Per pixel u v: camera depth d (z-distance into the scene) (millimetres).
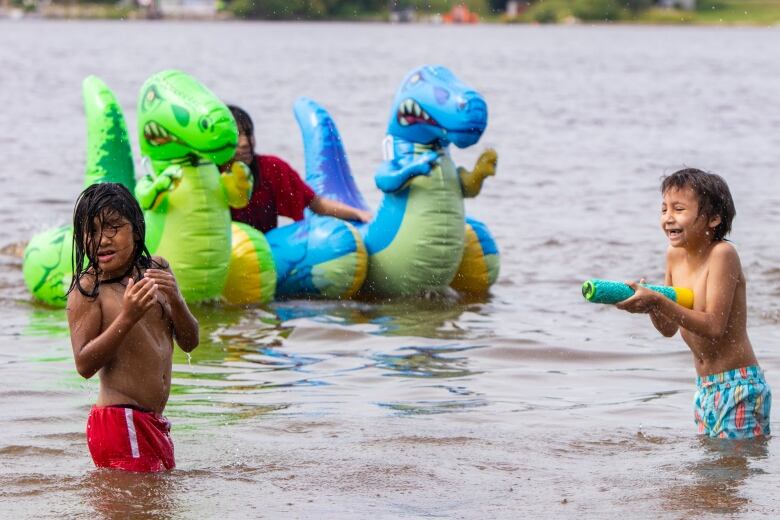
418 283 15445
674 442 9367
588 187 28922
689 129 45094
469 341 13297
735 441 9391
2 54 90750
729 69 88562
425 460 8844
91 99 15625
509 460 8875
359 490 8156
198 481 8281
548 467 8703
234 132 13859
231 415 10141
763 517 7598
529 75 78125
